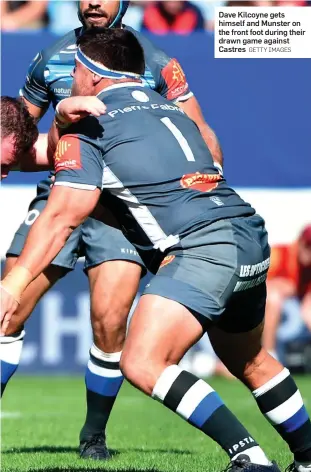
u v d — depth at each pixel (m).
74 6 45.03
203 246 13.79
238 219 14.13
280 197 40.91
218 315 13.74
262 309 15.12
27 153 16.48
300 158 40.69
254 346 15.49
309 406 31.31
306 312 41.78
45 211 13.94
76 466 17.73
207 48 40.03
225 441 13.34
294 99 40.47
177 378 13.31
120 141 14.24
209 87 40.19
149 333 13.33
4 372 19.06
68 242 19.70
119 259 19.55
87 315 41.44
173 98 20.22
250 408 32.22
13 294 13.60
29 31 38.78
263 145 40.62
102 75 14.99
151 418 29.91
